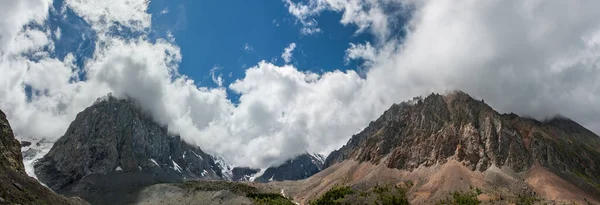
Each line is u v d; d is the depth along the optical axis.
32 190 188.12
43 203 182.00
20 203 165.25
